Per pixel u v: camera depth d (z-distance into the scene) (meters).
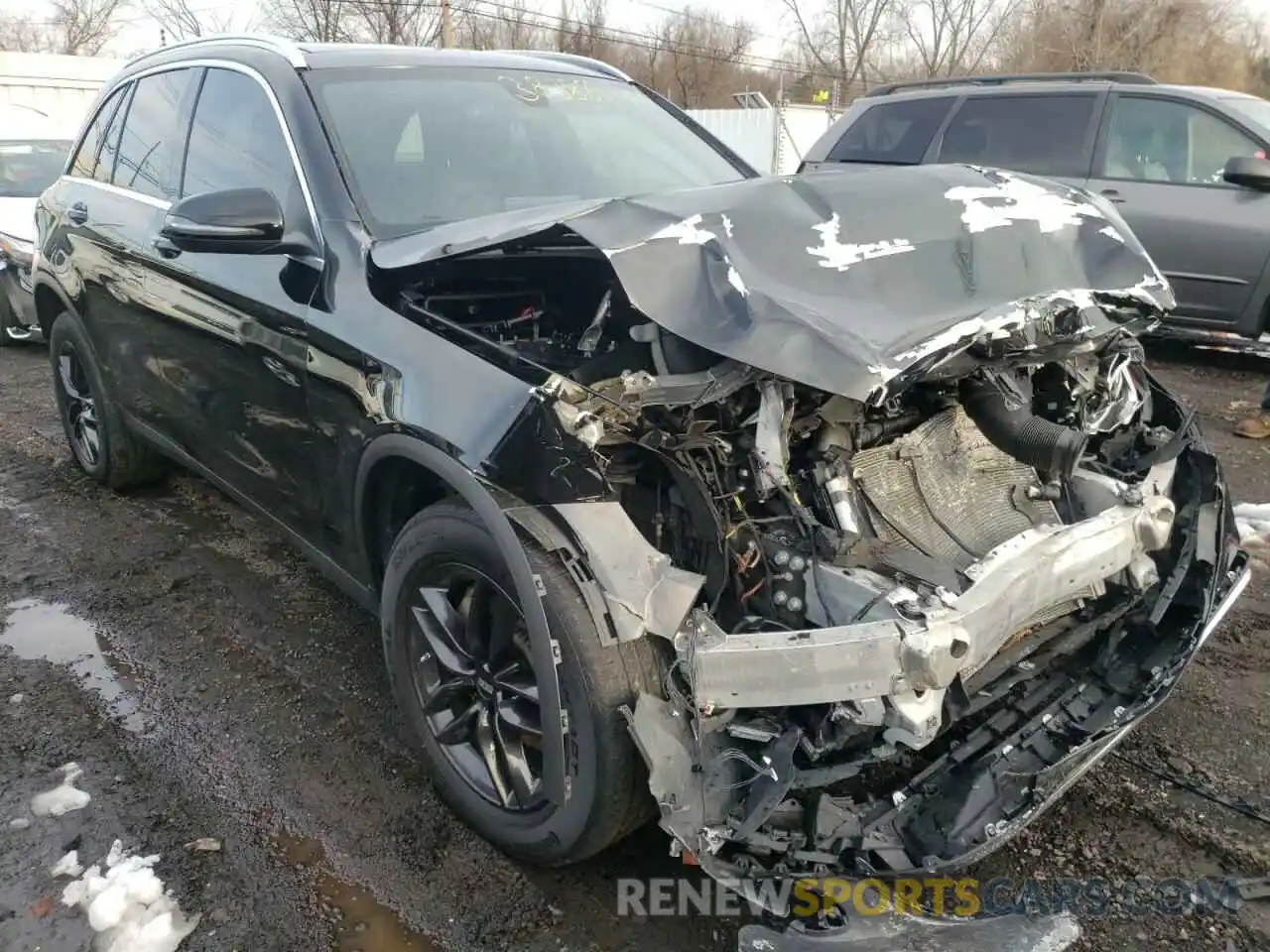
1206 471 2.83
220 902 2.36
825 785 2.04
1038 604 2.13
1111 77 7.47
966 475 2.57
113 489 4.97
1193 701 3.15
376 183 3.01
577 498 2.08
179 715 3.12
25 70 21.58
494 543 2.24
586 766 2.11
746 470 2.21
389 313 2.62
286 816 2.66
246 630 3.65
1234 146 6.72
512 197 3.20
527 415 2.14
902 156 8.12
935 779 2.19
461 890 2.41
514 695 2.40
